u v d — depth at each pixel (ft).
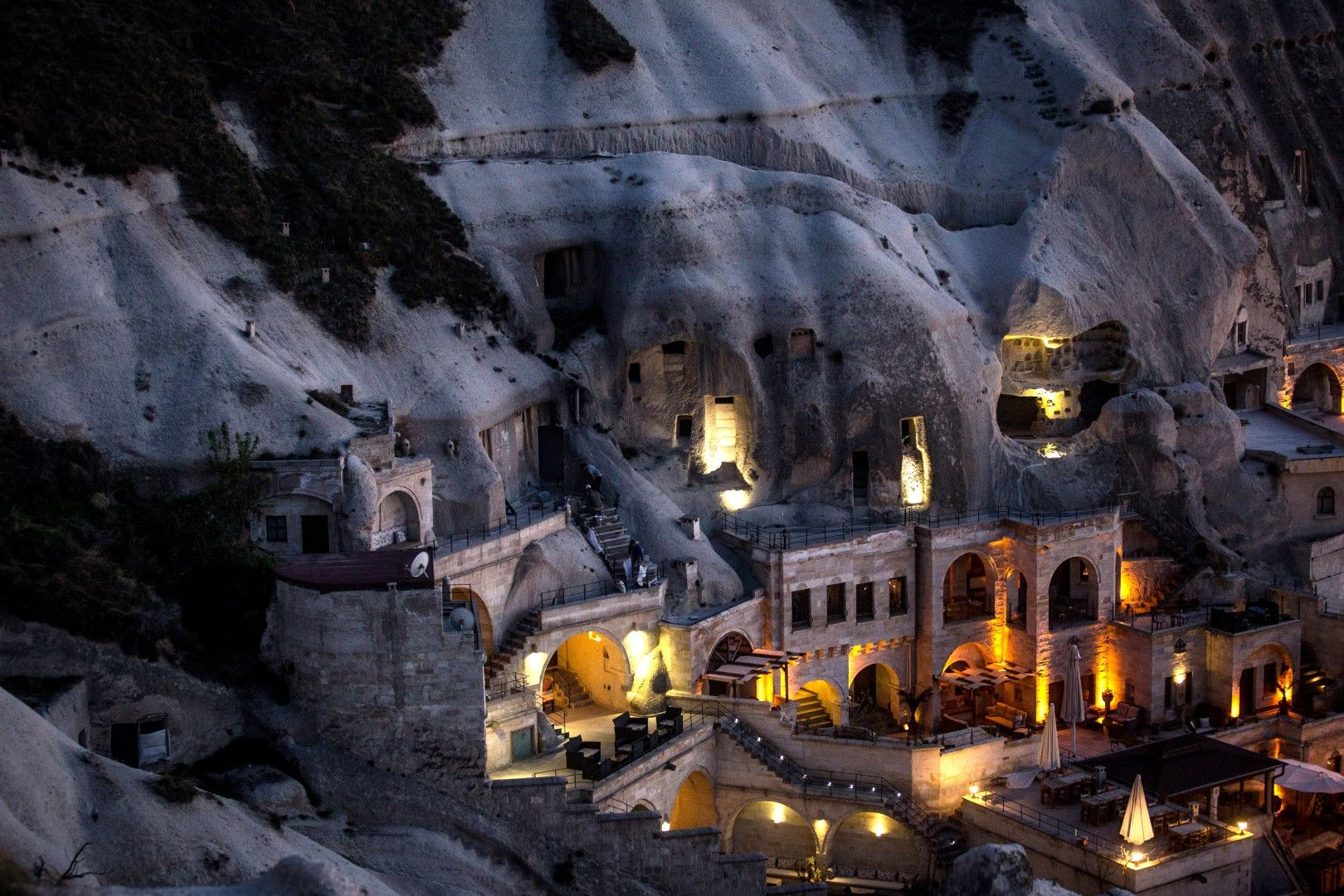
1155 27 390.01
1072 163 351.05
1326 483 347.36
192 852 170.30
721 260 308.60
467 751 215.72
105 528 221.05
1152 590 328.29
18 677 198.49
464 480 265.13
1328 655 326.03
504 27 336.29
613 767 239.71
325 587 211.20
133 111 262.88
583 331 304.91
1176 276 350.84
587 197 307.99
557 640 260.21
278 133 285.43
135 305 243.81
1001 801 269.85
